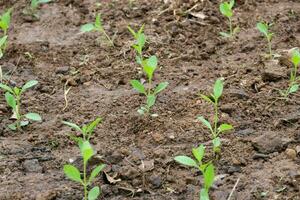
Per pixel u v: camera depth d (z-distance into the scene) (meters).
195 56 5.82
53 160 4.60
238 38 6.08
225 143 4.70
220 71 5.60
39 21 6.49
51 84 5.52
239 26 6.27
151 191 4.29
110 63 5.77
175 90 5.37
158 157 4.59
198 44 6.03
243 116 5.01
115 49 5.98
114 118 5.03
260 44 5.98
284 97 5.21
